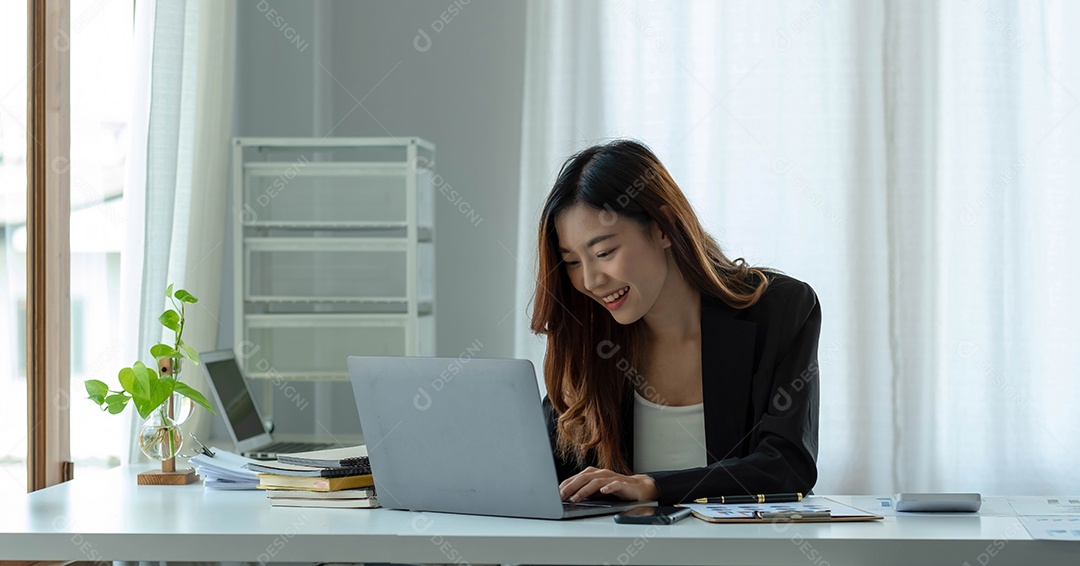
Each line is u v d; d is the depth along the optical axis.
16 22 2.34
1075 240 3.29
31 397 2.38
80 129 2.58
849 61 3.33
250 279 3.13
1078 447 3.28
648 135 3.39
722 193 3.36
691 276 1.70
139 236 2.72
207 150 3.01
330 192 3.14
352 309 3.21
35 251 2.39
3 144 2.30
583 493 1.46
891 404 3.32
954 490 3.31
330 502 1.52
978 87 3.33
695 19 3.40
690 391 1.78
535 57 3.47
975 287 3.32
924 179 3.32
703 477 1.50
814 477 1.59
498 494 1.40
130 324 2.71
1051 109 3.31
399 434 1.45
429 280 3.35
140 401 1.88
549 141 3.45
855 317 3.32
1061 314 3.30
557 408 1.79
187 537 1.33
